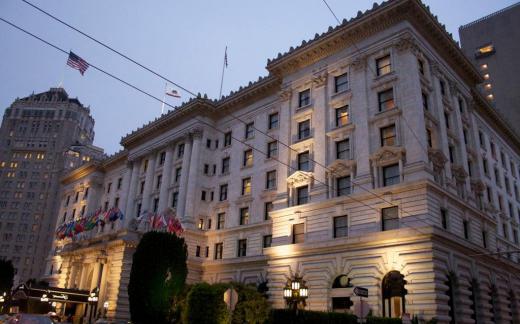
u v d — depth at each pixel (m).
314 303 35.97
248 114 54.31
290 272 38.69
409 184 33.38
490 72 90.62
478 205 42.75
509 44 90.50
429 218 31.86
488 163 49.94
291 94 46.47
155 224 48.88
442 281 30.70
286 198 42.41
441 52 43.22
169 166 59.91
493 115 53.69
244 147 53.16
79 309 57.75
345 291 34.44
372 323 26.34
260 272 45.47
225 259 49.28
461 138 42.09
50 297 51.75
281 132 45.94
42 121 140.25
